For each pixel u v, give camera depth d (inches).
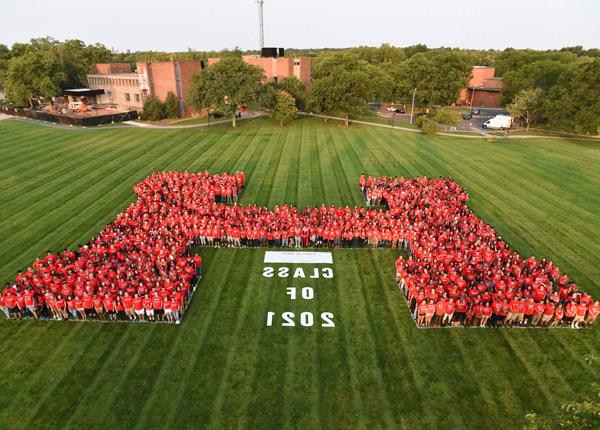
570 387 722.2
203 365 759.7
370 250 1163.9
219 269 1066.7
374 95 3297.2
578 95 2556.6
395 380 731.4
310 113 3361.2
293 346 807.1
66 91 3523.6
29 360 772.0
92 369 751.1
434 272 944.3
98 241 1046.4
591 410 428.5
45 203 1467.8
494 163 2030.0
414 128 2886.3
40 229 1270.9
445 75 3432.6
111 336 835.4
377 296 965.8
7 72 3459.6
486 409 677.3
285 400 687.7
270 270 1063.0
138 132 2628.0
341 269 1071.6
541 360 783.7
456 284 908.6
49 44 4717.0
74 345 810.2
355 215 1203.2
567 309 858.1
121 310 874.1
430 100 3491.6
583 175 1865.2
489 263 996.6
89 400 687.1
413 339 832.3
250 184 1653.5
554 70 3412.9
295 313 902.4
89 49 5017.2
